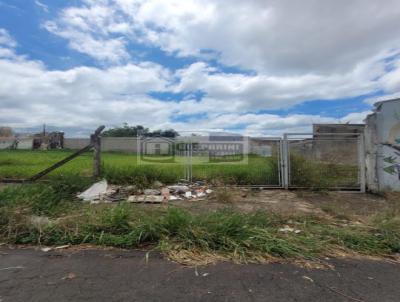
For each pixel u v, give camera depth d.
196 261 3.56
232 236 4.11
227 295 2.79
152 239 4.19
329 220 5.19
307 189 8.34
